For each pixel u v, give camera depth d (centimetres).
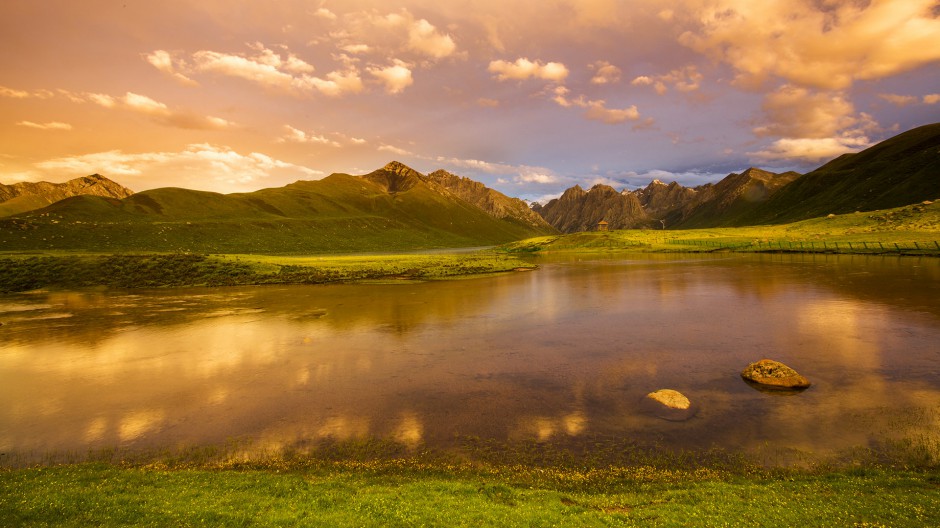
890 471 1578
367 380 2848
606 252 17488
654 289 6706
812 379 2630
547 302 5841
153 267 9256
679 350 3353
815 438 1906
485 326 4419
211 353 3591
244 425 2214
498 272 10544
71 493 1412
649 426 2083
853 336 3538
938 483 1453
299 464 1792
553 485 1576
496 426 2131
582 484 1580
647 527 1188
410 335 4091
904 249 10012
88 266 9062
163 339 4103
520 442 1958
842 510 1254
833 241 12669
